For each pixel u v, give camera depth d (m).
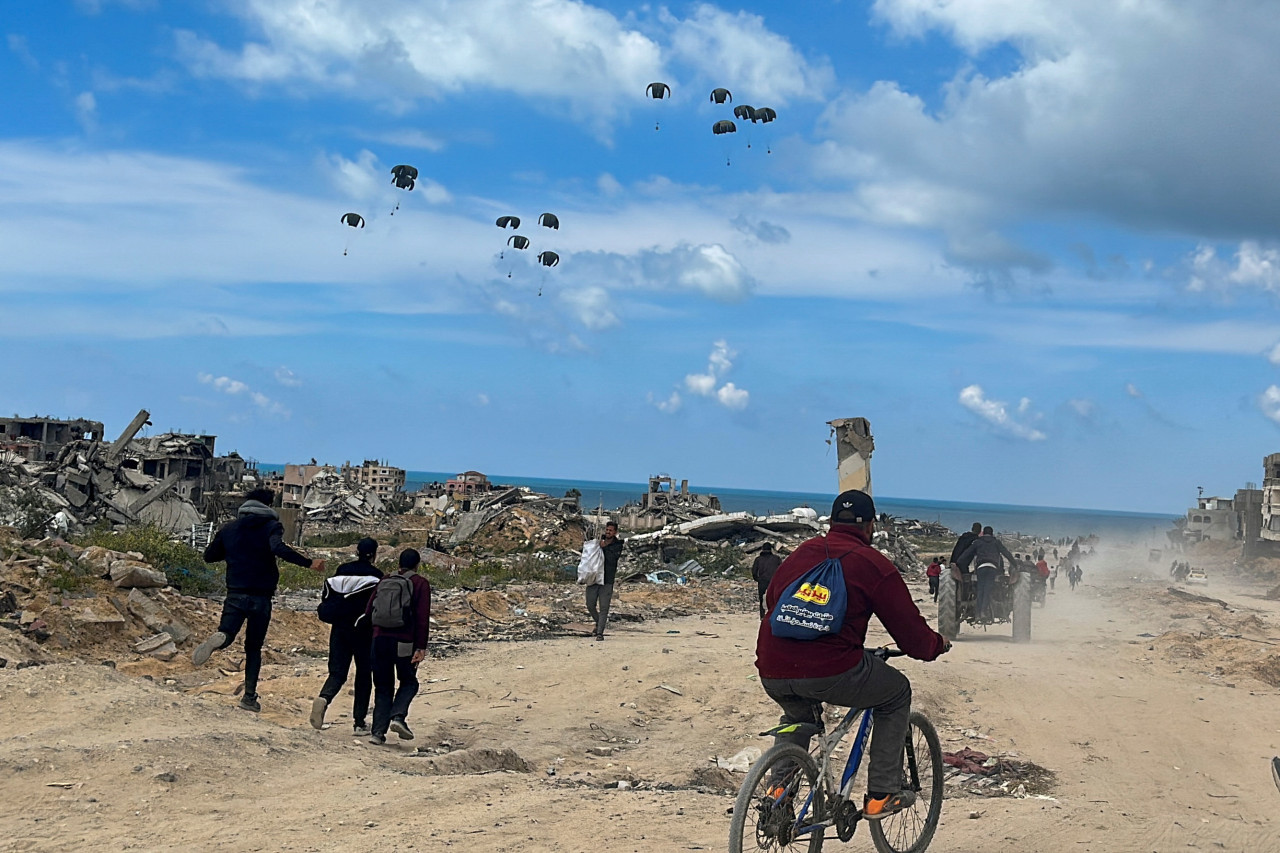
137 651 13.52
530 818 6.42
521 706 11.99
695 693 13.07
